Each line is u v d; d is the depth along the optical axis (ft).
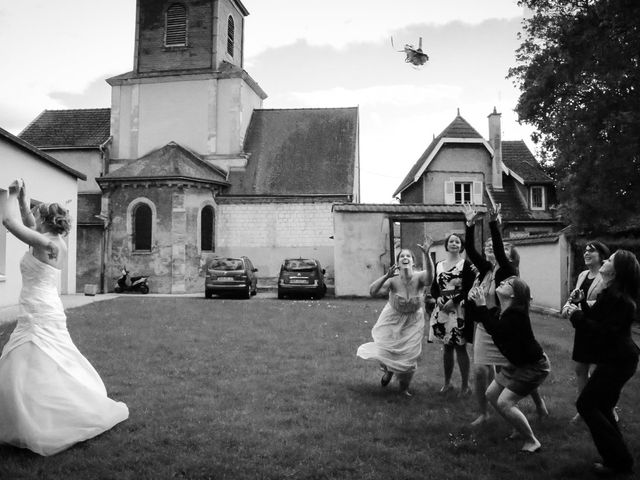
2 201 51.29
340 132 109.91
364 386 24.21
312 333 38.99
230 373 26.21
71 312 47.01
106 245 92.48
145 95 108.68
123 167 97.14
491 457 16.17
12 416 15.25
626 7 51.21
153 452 15.72
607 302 15.89
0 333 33.81
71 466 14.60
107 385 23.39
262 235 97.81
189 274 92.38
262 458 15.62
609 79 56.13
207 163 103.81
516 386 16.74
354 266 78.54
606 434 15.08
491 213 19.70
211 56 107.86
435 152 103.55
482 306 17.17
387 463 15.53
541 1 62.44
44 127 113.70
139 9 110.42
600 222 57.72
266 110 116.06
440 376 27.04
